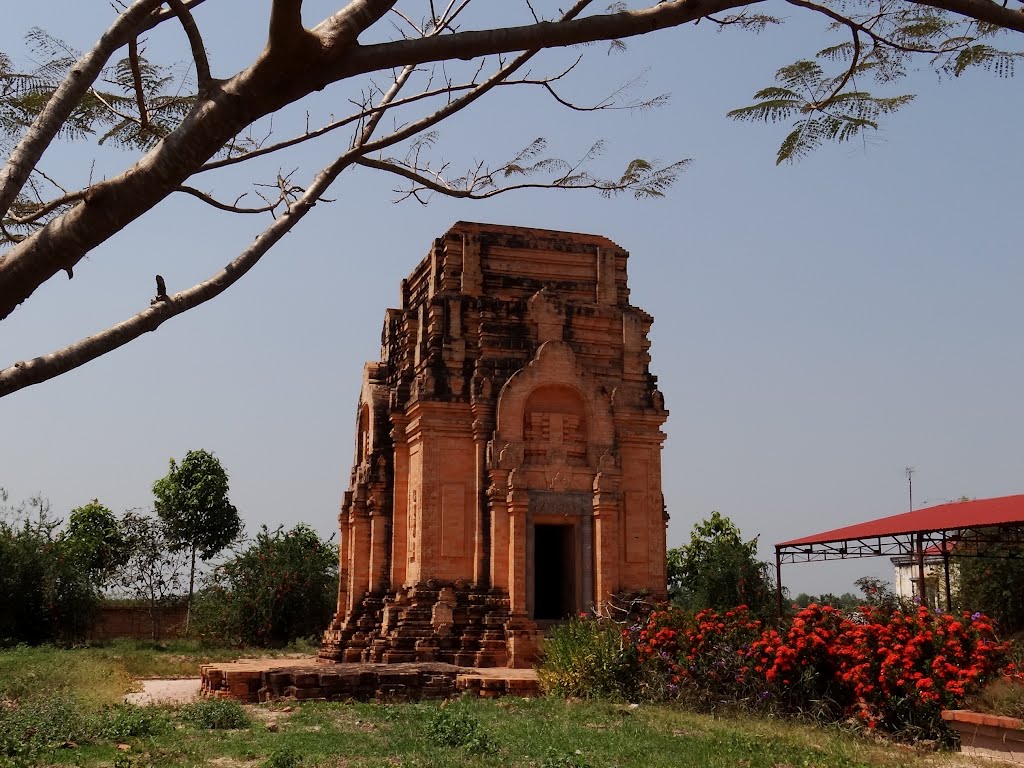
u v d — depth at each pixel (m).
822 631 19.75
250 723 18.47
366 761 14.04
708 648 21.97
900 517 31.75
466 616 28.25
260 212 8.76
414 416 30.28
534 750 14.99
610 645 23.11
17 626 44.88
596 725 18.33
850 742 16.66
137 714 17.89
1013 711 15.41
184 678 32.06
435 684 23.62
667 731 17.44
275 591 49.78
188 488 56.09
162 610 53.62
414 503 29.98
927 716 17.28
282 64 5.98
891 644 18.50
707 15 7.09
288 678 22.89
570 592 30.05
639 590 29.61
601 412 30.22
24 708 17.81
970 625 18.56
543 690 23.53
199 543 56.09
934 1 7.34
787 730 17.69
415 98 8.59
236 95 6.00
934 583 51.53
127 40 6.29
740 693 20.61
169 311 6.66
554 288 31.67
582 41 6.81
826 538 31.78
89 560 52.28
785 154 8.39
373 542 32.44
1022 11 7.38
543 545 33.31
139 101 7.79
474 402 29.52
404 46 6.36
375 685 23.19
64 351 6.05
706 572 56.81
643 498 30.61
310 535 54.69
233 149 8.88
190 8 7.35
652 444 31.09
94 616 48.31
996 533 31.88
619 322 31.61
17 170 5.71
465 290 30.72
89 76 6.08
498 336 30.42
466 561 29.06
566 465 29.77
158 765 13.79
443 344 30.17
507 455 29.05
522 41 6.66
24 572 45.03
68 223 5.78
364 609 32.06
